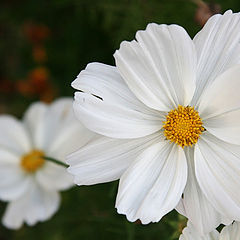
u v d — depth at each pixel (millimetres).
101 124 250
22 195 353
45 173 353
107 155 256
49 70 455
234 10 355
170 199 249
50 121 362
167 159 257
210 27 256
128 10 366
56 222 384
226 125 254
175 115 259
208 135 260
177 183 251
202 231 249
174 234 281
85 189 376
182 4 358
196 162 254
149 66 253
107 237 375
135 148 259
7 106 467
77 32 430
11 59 473
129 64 251
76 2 404
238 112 252
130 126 255
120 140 258
